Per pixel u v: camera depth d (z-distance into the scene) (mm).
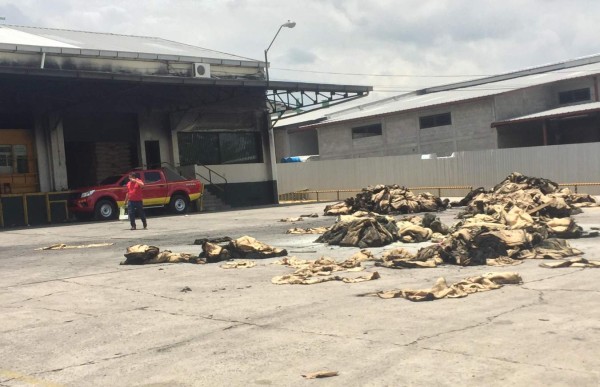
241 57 33219
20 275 10172
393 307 6621
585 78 39000
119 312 7086
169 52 31344
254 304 7152
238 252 11070
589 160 27531
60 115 26375
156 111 29609
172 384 4566
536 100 41000
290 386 4383
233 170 31766
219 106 31359
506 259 9359
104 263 11172
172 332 6086
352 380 4430
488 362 4637
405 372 4523
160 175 25734
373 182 35406
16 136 25656
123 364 5129
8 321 6852
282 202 35344
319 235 14273
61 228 20516
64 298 8039
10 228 22297
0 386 4695
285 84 27547
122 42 33375
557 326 5516
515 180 19703
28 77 21203
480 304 6547
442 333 5488
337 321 6148
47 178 26281
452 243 9648
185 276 9328
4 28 31219
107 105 27953
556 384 4117
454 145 42000
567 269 8453
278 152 58094
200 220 21406
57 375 4914
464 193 31656
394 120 45688
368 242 11719
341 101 30203
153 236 16031
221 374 4734
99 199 23688
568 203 17562
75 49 26000
